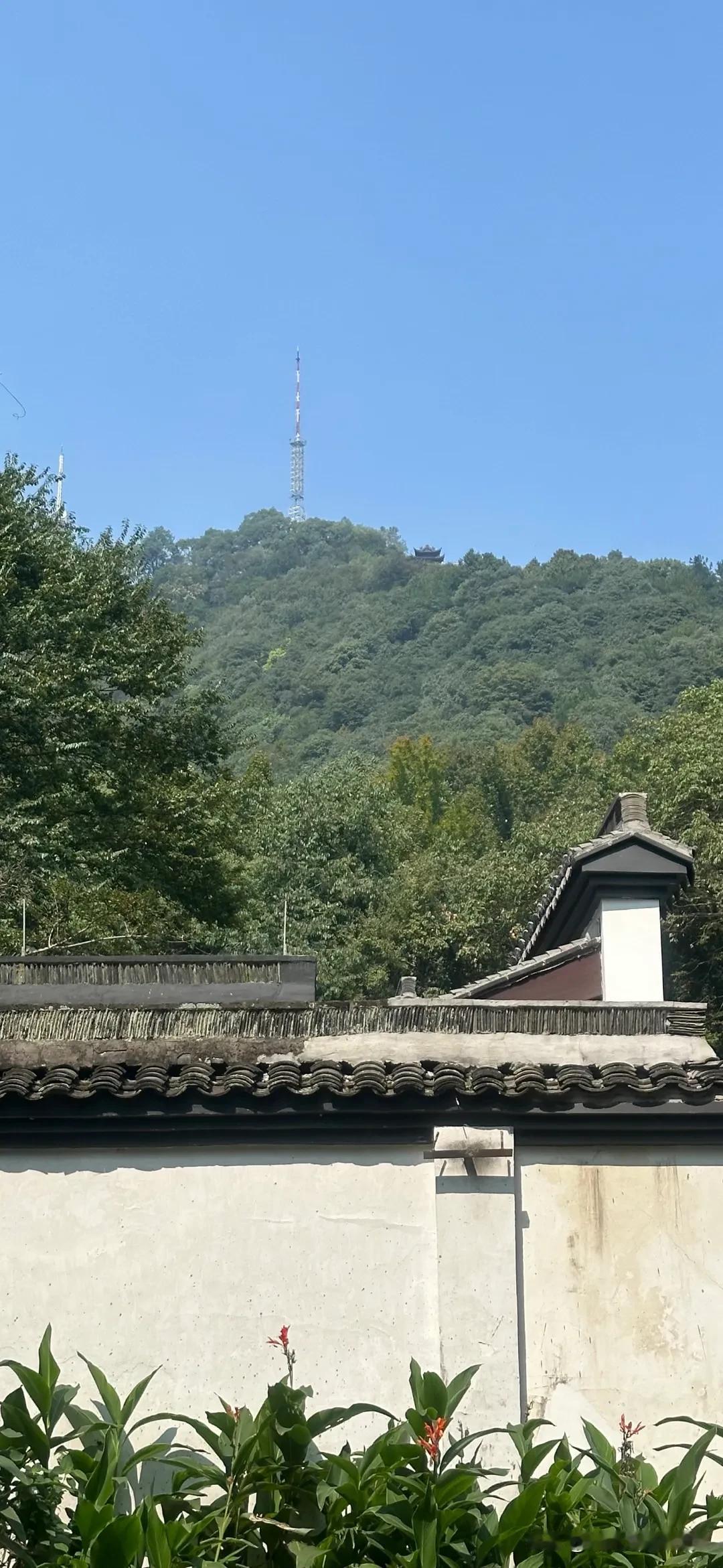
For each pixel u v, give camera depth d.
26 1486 7.40
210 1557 7.45
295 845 51.72
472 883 50.09
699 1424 7.88
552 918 16.59
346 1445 8.00
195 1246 8.71
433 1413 7.74
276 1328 8.62
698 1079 8.78
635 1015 10.69
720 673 93.62
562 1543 7.47
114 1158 8.84
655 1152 8.98
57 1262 8.68
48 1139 8.79
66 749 26.95
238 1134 8.83
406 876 51.38
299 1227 8.76
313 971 11.53
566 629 113.81
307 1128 8.80
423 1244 8.74
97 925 25.11
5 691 26.47
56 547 30.06
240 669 125.44
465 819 65.44
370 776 57.12
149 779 30.48
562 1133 8.92
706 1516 7.85
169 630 32.59
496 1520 7.66
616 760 53.62
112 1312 8.62
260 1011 9.95
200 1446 8.38
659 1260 8.82
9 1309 8.61
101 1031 9.84
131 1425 8.44
